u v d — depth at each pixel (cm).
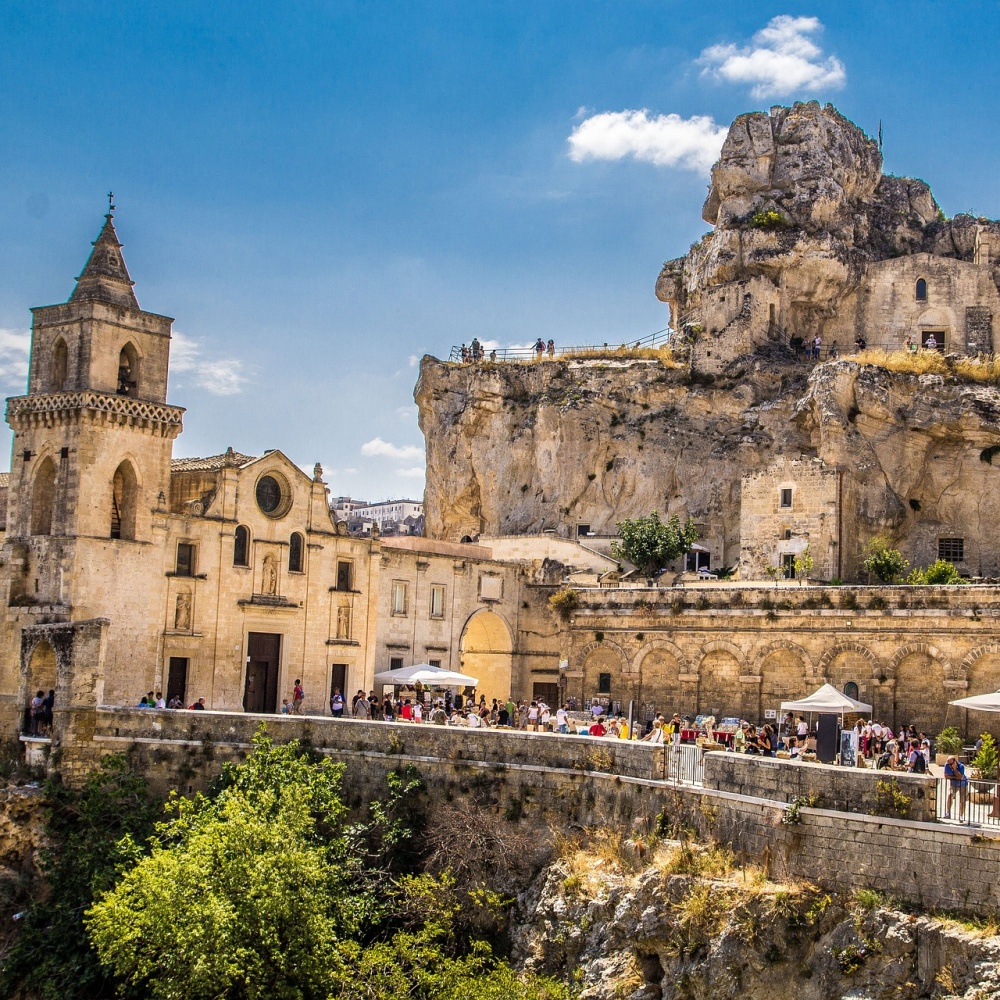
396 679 7069
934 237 11062
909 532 9212
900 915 3475
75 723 5703
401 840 5084
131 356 6762
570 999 4072
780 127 10988
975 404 8950
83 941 4906
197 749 5612
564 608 8144
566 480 10306
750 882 3881
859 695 7000
